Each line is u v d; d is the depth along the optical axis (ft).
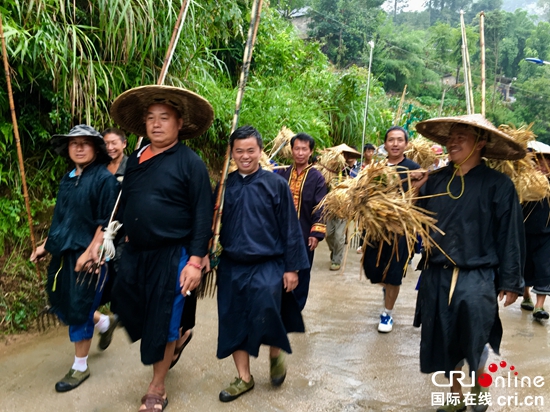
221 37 19.67
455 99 94.58
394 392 8.66
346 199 8.25
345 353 10.30
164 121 7.36
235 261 7.92
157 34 12.87
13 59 10.14
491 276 7.37
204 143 17.87
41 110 11.54
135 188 7.43
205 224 7.35
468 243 7.30
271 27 27.07
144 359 7.31
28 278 10.96
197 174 7.37
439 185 7.80
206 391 8.42
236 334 7.85
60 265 8.43
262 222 7.82
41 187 11.71
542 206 12.35
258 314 7.61
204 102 7.41
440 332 7.52
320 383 8.87
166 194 7.26
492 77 114.32
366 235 8.14
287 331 8.51
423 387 8.88
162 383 7.81
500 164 8.64
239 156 7.84
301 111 24.00
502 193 7.22
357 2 93.45
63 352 9.71
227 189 8.09
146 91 7.27
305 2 94.89
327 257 19.76
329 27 85.51
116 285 7.64
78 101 11.74
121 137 10.80
